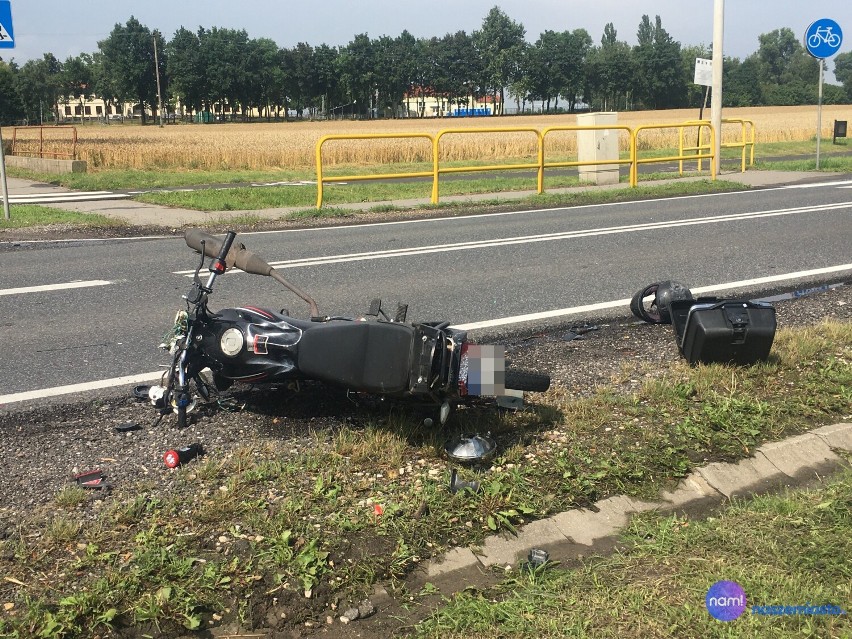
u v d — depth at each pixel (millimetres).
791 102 162750
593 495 3646
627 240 10406
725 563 2955
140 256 9703
